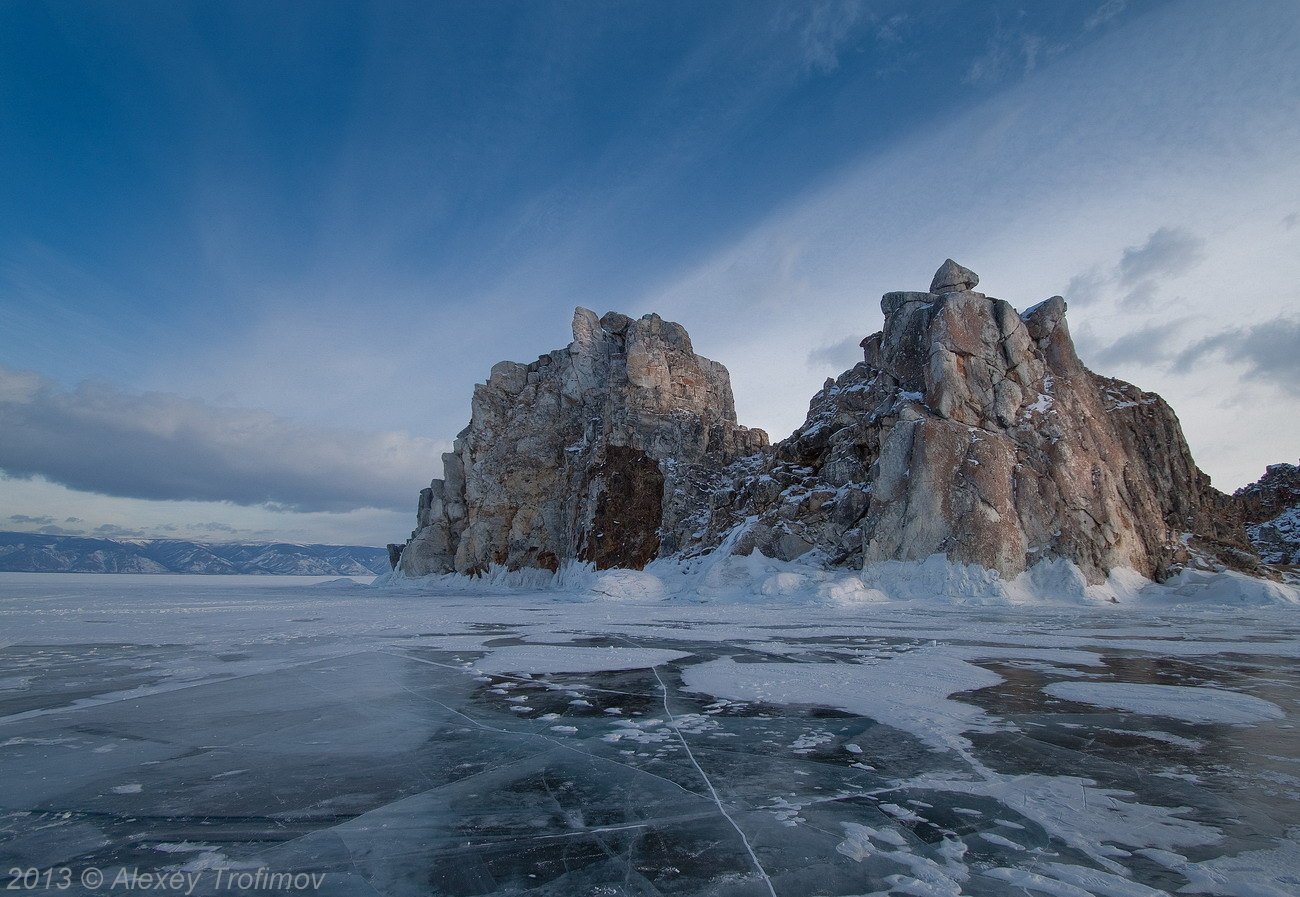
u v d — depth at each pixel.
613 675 11.25
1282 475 47.25
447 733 7.61
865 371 39.78
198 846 4.65
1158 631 17.20
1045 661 12.32
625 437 48.16
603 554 45.56
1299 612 22.94
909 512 29.62
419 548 61.78
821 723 7.95
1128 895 3.75
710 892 3.88
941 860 4.27
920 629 17.95
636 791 5.68
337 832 4.87
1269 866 4.12
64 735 7.62
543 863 4.32
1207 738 7.18
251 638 16.94
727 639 16.09
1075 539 28.30
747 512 39.19
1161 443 35.28
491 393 61.47
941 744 7.00
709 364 56.47
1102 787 5.66
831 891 3.88
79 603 33.41
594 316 59.22
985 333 33.16
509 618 22.77
